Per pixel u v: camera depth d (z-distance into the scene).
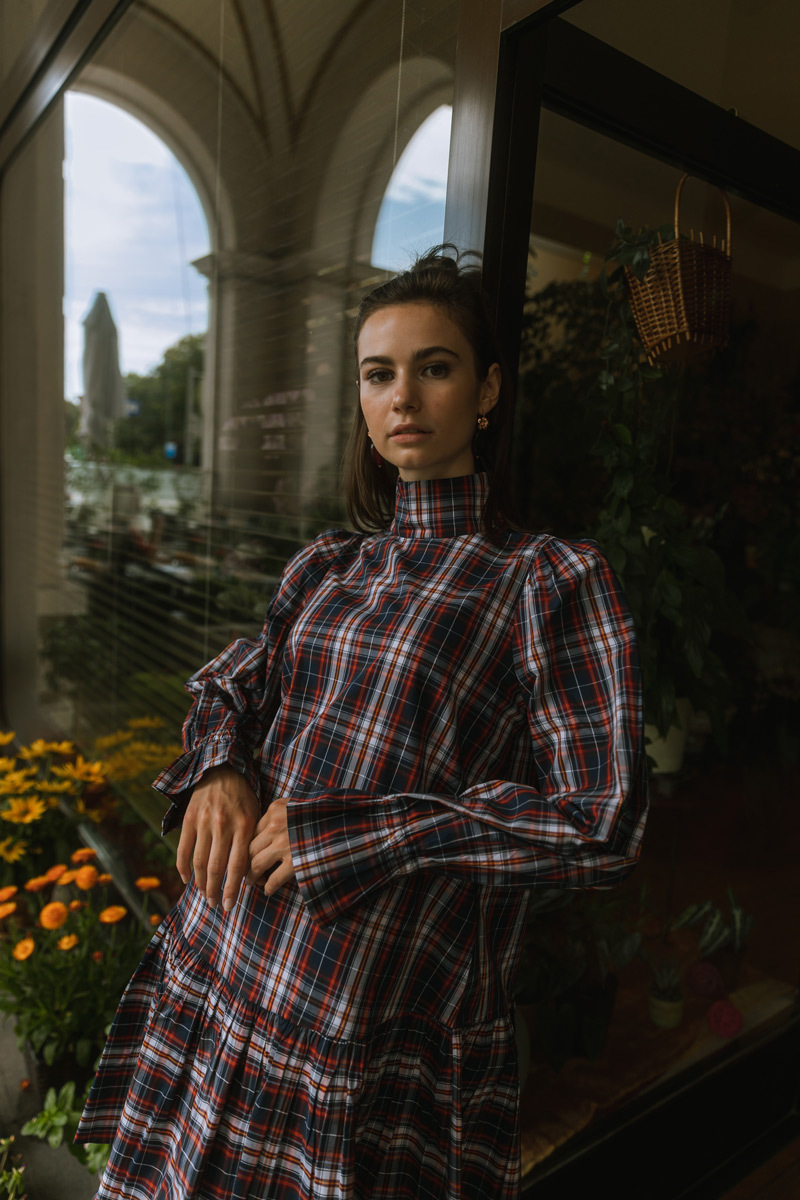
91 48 2.59
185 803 0.91
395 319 0.85
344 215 1.55
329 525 1.68
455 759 0.80
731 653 1.94
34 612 3.76
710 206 1.45
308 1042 0.80
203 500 2.29
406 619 0.82
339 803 0.72
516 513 0.95
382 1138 0.84
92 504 3.08
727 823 1.84
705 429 1.74
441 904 0.82
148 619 2.64
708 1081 1.70
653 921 1.71
